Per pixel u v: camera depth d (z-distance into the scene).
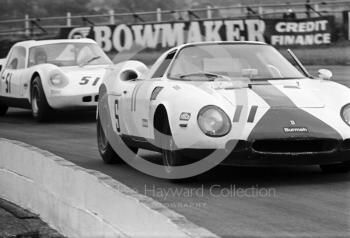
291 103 14.27
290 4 50.69
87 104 28.12
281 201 12.50
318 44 45.81
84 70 29.05
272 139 13.43
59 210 12.02
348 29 45.03
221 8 54.31
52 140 22.81
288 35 47.16
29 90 29.52
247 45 16.75
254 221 11.08
